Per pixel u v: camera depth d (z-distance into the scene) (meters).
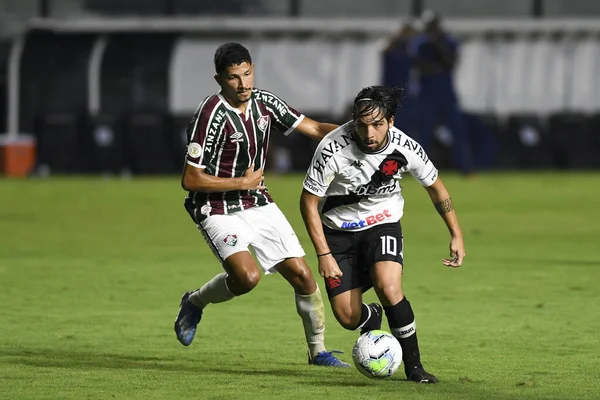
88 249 51.62
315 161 24.14
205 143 25.77
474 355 27.48
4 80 112.56
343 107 107.00
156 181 95.88
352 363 26.75
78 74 107.12
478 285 40.09
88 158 104.88
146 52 107.62
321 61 108.50
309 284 26.09
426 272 43.53
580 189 84.00
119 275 42.97
